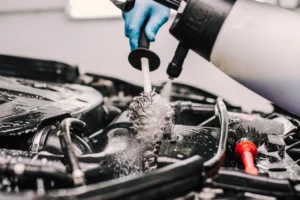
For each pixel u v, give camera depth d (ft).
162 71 8.71
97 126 2.67
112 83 3.94
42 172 1.47
